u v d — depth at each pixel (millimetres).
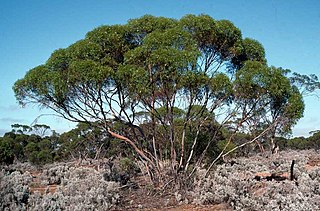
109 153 22500
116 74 12086
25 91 12672
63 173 17328
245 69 12586
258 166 17938
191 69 11711
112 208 11227
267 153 27312
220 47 13703
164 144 14539
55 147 33219
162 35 11906
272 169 17766
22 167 24203
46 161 28094
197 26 12977
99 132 21734
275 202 9648
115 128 15492
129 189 13852
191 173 13039
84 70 11711
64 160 29000
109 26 13062
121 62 13414
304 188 10938
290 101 13148
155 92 13414
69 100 13023
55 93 12148
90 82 11922
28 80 12359
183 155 14008
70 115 13188
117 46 12961
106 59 12617
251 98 13062
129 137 14875
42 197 10375
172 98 13039
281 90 12680
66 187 12648
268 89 12516
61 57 12797
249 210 10148
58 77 12188
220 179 12352
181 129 15164
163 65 11523
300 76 26781
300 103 13133
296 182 12164
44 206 9148
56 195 10633
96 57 12570
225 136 18750
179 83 11977
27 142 35906
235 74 12898
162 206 11477
